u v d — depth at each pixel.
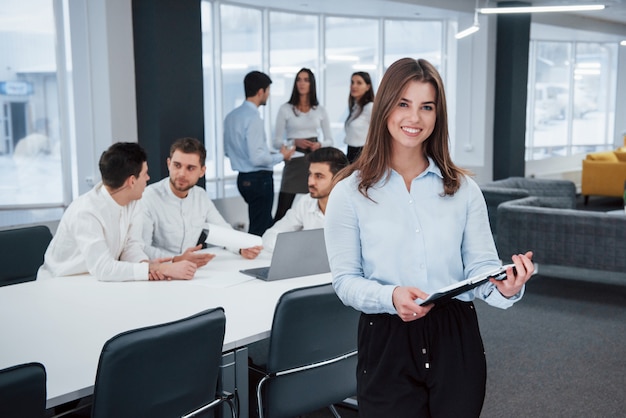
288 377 2.26
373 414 1.66
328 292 2.20
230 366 2.14
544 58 11.20
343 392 2.39
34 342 2.08
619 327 4.45
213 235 3.24
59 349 2.03
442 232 1.66
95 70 5.13
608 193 9.85
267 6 7.29
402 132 1.61
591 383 3.50
